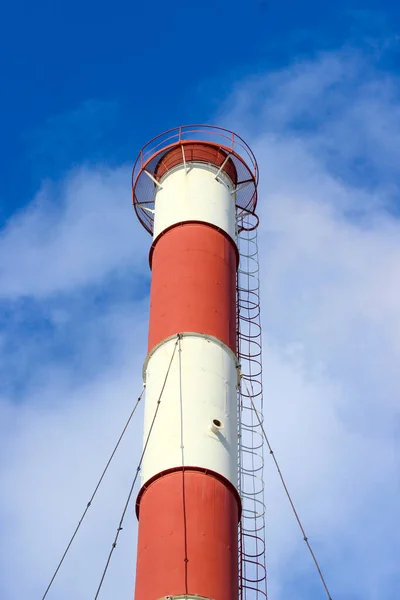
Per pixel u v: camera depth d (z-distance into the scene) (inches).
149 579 1224.2
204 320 1440.7
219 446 1334.9
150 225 1683.1
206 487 1290.6
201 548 1238.9
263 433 1409.9
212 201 1585.9
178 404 1359.5
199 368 1392.7
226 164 1648.6
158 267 1525.6
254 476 1423.5
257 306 1605.6
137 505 1334.9
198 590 1205.1
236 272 1562.5
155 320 1464.1
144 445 1359.5
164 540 1246.3
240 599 1323.8
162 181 1641.2
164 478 1302.9
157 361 1417.3
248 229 1691.7
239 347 1539.1
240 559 1346.0
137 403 1405.0
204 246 1521.9
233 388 1412.4
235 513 1307.8
